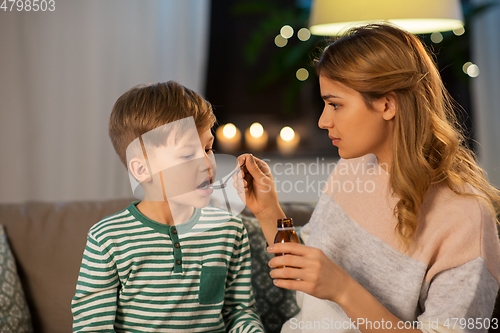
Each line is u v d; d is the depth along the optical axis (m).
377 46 0.88
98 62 2.77
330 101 0.92
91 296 0.98
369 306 0.81
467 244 0.85
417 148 0.89
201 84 2.88
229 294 1.13
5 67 2.68
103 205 1.46
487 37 2.77
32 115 2.74
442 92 1.05
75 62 2.75
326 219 1.04
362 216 0.99
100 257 0.98
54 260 1.36
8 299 1.24
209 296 1.04
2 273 1.26
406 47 0.90
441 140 0.92
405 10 1.39
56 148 2.78
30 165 2.76
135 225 1.02
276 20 2.59
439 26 1.62
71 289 1.33
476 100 2.81
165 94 0.99
